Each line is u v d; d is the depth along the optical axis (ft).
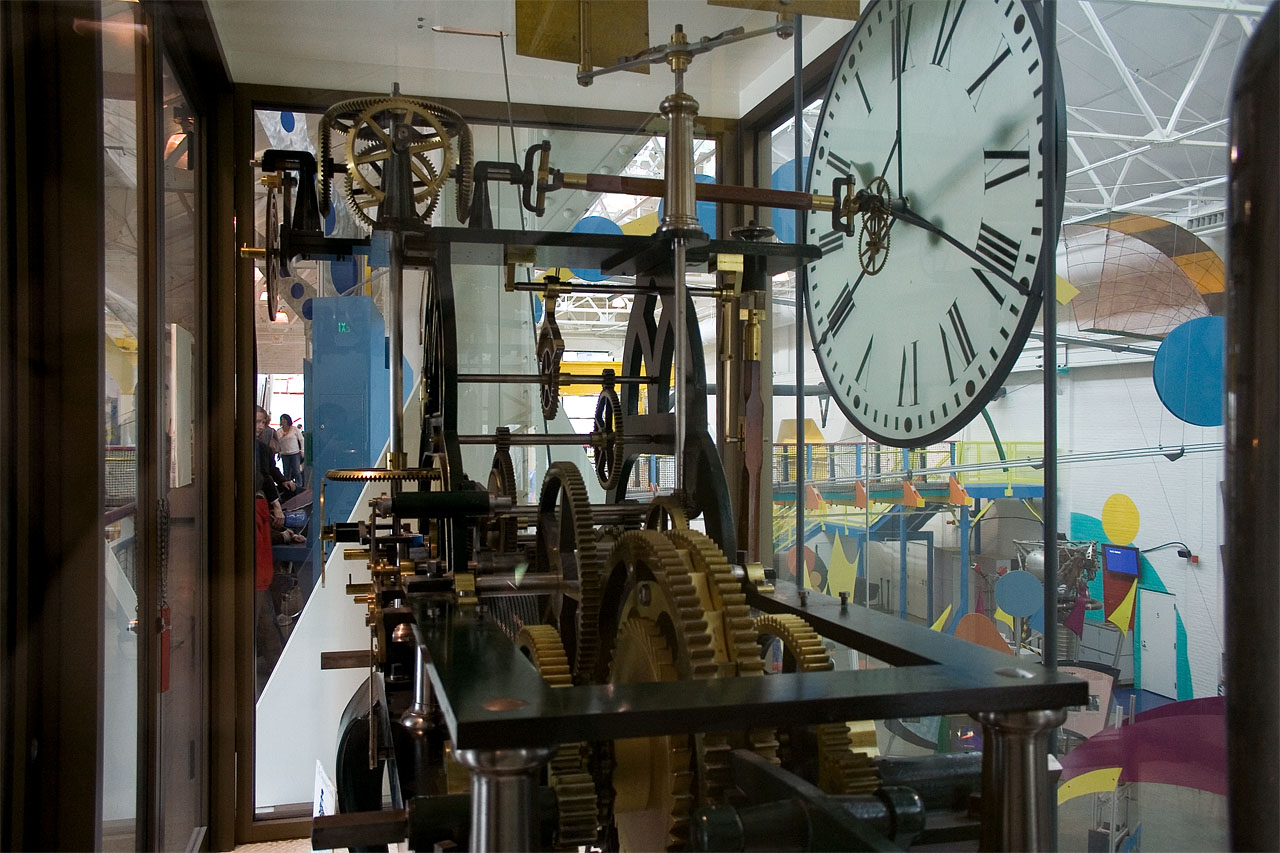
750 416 7.11
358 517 9.64
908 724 4.24
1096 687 5.22
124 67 6.75
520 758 2.96
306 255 7.91
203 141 10.61
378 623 6.49
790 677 3.51
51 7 5.22
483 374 8.42
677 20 6.15
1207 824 4.53
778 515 8.25
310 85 8.02
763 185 7.69
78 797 5.41
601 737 3.03
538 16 6.37
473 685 3.38
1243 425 2.84
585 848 4.23
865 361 7.32
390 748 6.42
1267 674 2.81
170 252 9.27
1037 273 5.70
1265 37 2.81
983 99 6.16
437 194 6.76
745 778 3.94
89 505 5.47
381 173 6.70
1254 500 2.81
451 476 6.93
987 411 6.14
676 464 6.38
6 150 4.72
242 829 11.51
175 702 9.74
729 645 4.11
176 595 9.75
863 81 6.95
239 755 11.53
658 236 6.23
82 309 5.43
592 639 5.74
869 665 4.32
